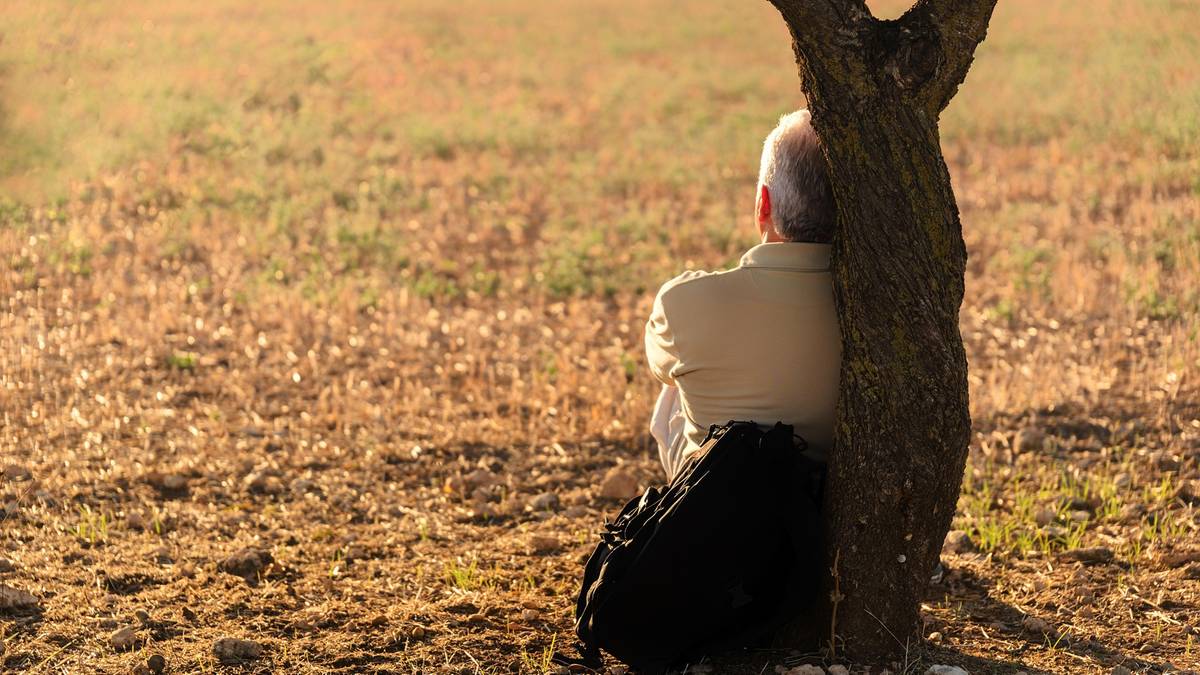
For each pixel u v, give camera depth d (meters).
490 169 15.79
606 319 9.94
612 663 4.17
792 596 3.83
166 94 19.84
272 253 11.62
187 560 5.16
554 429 7.18
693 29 35.62
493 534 5.71
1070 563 5.09
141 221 12.67
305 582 4.98
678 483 3.85
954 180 15.27
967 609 4.60
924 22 3.38
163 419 7.14
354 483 6.30
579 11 41.84
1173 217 12.28
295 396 7.73
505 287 10.91
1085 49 24.84
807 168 3.84
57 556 5.11
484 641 4.34
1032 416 7.17
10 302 9.59
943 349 3.56
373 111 20.16
